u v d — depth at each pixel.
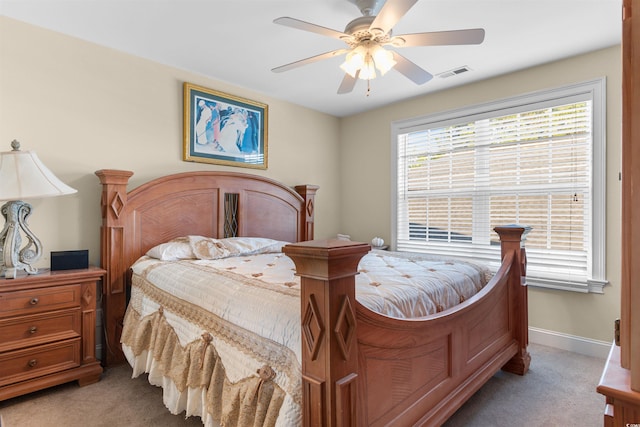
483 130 3.36
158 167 2.97
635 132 0.63
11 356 1.98
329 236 4.45
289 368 1.22
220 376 1.54
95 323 2.31
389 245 4.09
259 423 1.26
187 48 2.70
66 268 2.30
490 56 2.80
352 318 1.11
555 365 2.57
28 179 1.98
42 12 2.21
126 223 2.66
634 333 0.65
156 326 2.06
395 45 1.88
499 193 3.27
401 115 3.96
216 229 3.21
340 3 2.10
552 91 2.92
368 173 4.30
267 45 2.64
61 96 2.48
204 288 1.81
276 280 1.78
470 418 1.90
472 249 3.44
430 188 3.76
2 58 2.26
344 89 2.48
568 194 2.88
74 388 2.20
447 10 2.15
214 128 3.29
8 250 2.04
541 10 2.16
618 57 2.62
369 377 1.26
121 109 2.76
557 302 2.91
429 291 1.78
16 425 1.81
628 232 0.69
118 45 2.66
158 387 2.21
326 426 1.05
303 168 4.14
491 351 2.10
